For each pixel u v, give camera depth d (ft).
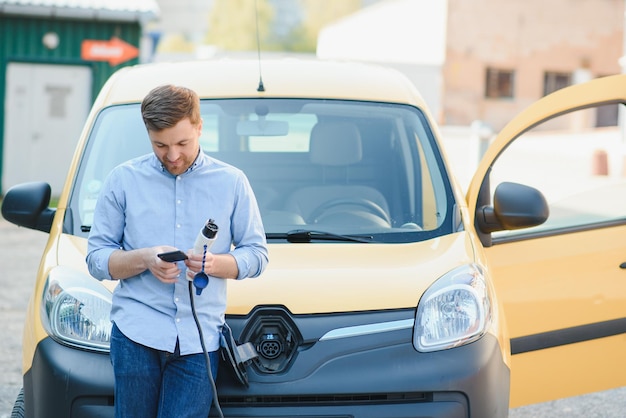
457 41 106.83
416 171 17.39
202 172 12.17
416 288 14.02
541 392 16.97
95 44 66.18
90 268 12.09
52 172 67.15
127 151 17.11
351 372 13.34
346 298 13.76
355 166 17.61
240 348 12.98
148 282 12.06
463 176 68.33
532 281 16.84
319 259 14.84
